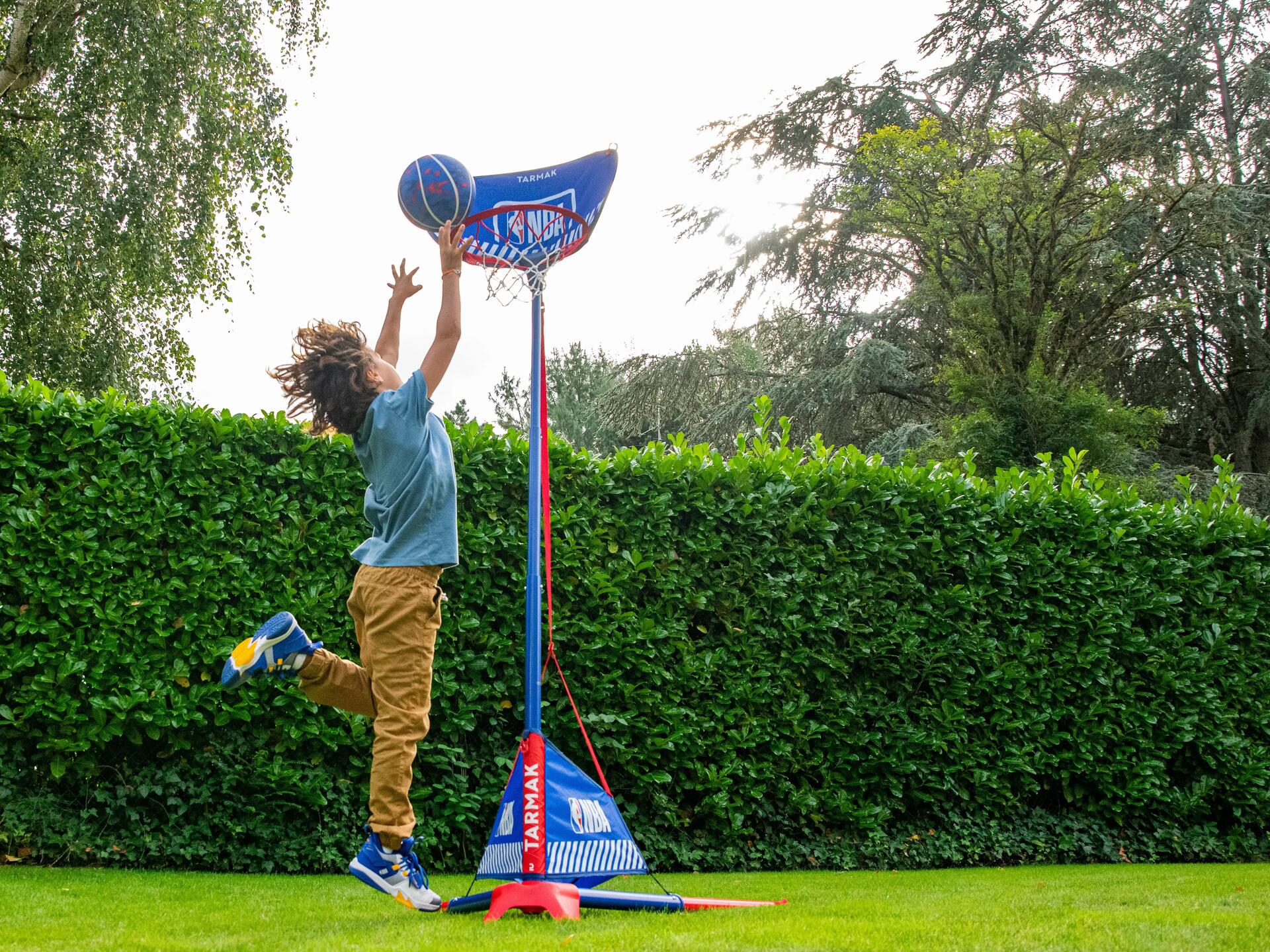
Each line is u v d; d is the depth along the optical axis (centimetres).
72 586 449
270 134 1547
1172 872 523
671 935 240
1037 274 1614
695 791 534
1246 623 664
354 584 301
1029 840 585
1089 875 505
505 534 511
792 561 566
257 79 1555
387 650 287
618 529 536
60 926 275
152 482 468
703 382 2047
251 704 461
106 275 1348
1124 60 1939
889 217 1802
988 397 1470
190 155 1455
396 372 321
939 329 1950
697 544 546
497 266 366
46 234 1377
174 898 349
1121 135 1606
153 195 1373
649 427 2091
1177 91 1927
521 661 506
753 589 558
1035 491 639
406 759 284
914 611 591
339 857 459
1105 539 643
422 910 294
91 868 426
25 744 448
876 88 1988
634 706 518
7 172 1403
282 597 475
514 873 296
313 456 495
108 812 445
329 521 489
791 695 555
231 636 465
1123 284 1658
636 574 532
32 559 445
